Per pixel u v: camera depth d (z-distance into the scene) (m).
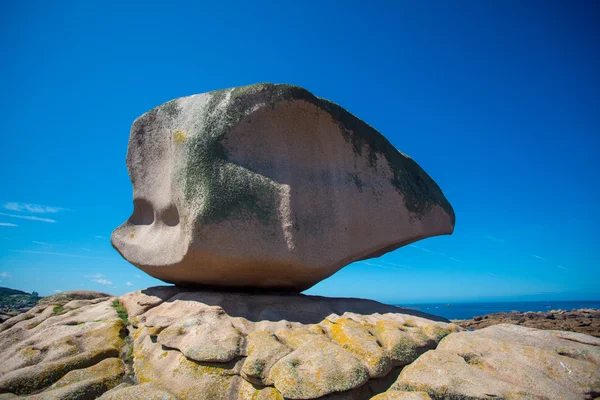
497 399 2.92
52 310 5.97
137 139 5.89
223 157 4.80
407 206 5.84
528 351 3.60
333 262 5.00
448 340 3.90
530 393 2.99
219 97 5.09
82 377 3.74
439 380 3.12
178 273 5.14
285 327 4.15
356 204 5.39
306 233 4.88
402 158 6.22
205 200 4.54
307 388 3.03
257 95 4.96
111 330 4.64
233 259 4.58
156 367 3.70
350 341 3.73
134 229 5.93
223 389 3.30
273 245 4.67
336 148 5.45
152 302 5.20
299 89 5.01
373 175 5.70
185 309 4.71
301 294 5.45
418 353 3.79
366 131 5.70
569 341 3.88
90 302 6.34
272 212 4.77
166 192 5.39
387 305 5.17
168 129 5.49
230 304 4.65
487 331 4.16
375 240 5.44
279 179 4.97
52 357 4.12
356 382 3.14
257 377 3.25
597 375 3.33
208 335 3.83
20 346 4.57
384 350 3.65
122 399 3.09
